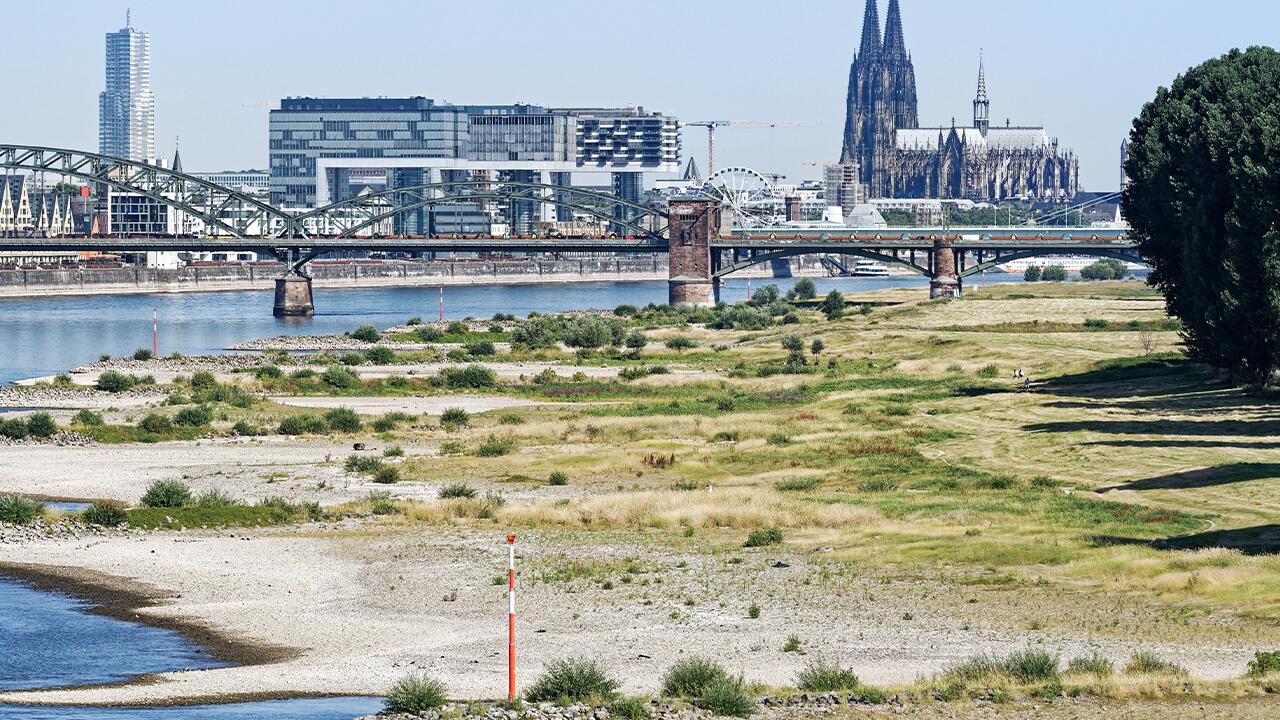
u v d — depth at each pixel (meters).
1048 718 108.50
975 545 174.12
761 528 193.62
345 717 113.62
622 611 148.88
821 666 121.19
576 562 172.50
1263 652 122.44
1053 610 144.12
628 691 119.81
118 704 118.38
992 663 122.56
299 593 158.88
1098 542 173.50
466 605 153.00
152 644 138.75
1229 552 162.88
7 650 136.00
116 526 196.00
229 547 183.12
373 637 140.75
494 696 119.56
